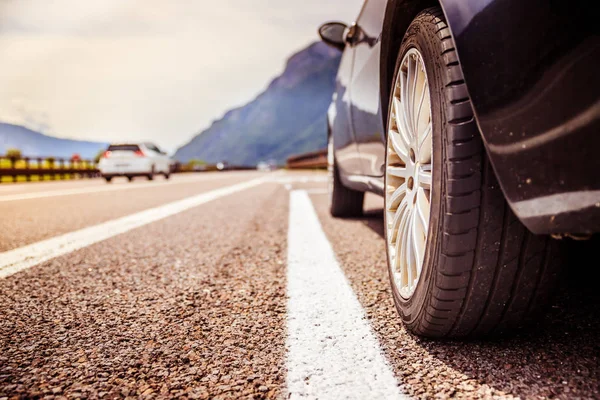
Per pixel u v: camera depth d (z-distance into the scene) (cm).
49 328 140
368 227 340
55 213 446
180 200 591
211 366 113
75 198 638
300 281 191
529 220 86
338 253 247
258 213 434
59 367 113
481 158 106
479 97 92
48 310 158
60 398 98
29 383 105
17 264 228
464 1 96
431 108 118
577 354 111
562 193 79
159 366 114
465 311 113
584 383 98
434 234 113
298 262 227
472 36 93
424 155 128
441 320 117
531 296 111
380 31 173
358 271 207
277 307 157
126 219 396
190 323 143
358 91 229
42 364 115
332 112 372
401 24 155
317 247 264
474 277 108
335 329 136
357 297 167
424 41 126
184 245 276
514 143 86
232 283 190
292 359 116
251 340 129
